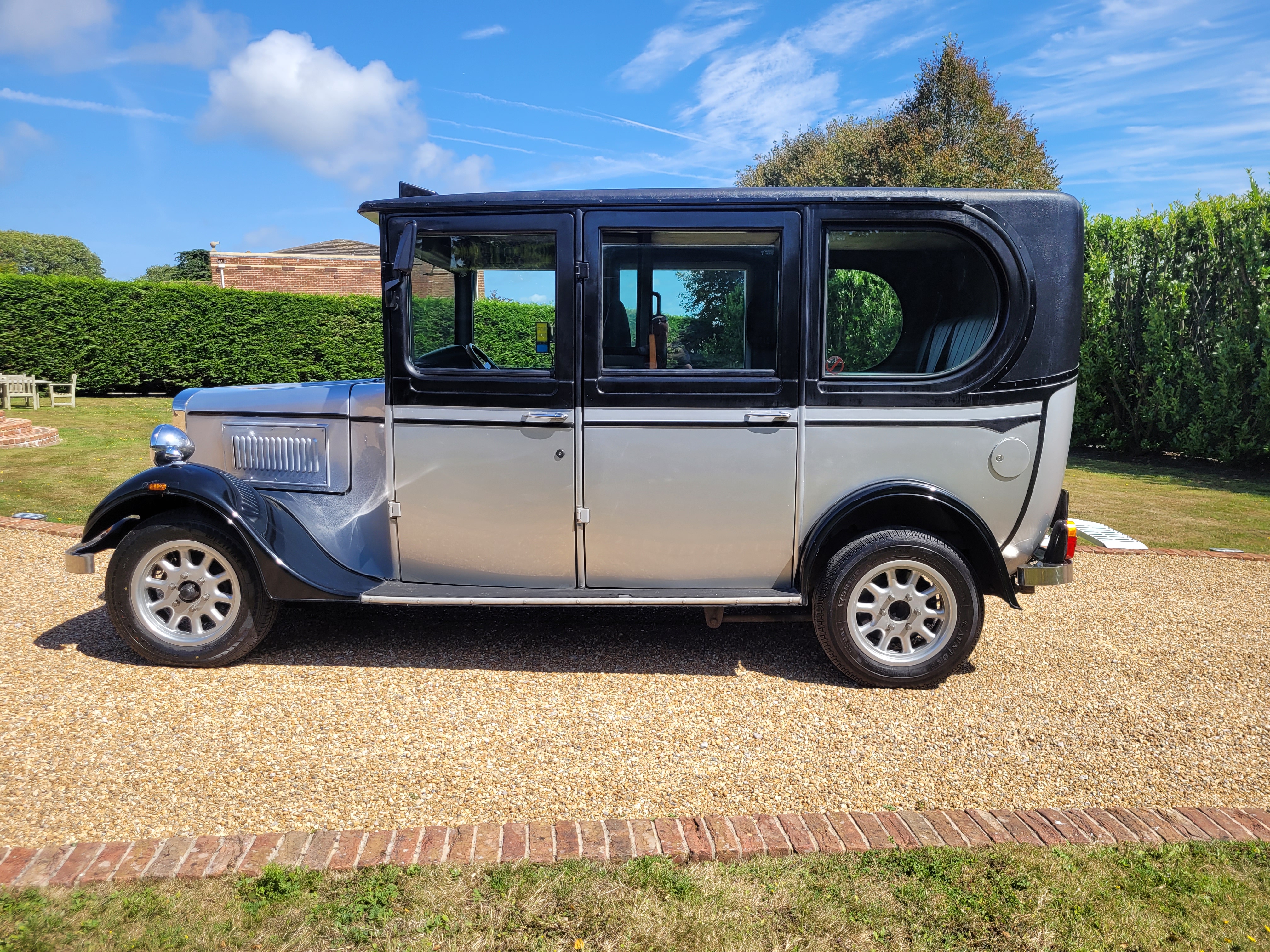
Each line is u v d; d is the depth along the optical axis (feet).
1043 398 12.26
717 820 8.63
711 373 12.22
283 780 9.39
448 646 13.93
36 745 10.05
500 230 12.33
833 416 12.21
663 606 13.30
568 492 12.55
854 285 12.22
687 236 12.12
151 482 12.28
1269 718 11.65
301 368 66.74
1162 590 18.01
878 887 7.60
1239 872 7.91
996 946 6.86
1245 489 31.27
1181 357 35.83
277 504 13.35
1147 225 36.96
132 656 13.06
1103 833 8.54
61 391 61.36
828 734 10.94
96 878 7.39
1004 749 10.63
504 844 8.08
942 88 77.92
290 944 6.66
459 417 12.59
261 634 12.65
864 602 12.93
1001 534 12.68
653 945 6.78
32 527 20.99
